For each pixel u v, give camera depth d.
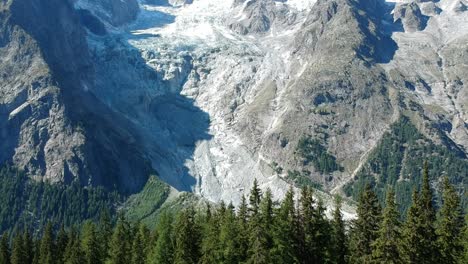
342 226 105.62
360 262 96.56
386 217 91.94
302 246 102.69
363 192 100.56
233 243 105.25
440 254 93.50
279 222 101.81
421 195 97.94
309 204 104.75
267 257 99.25
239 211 111.62
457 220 97.19
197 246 114.38
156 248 122.88
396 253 90.81
